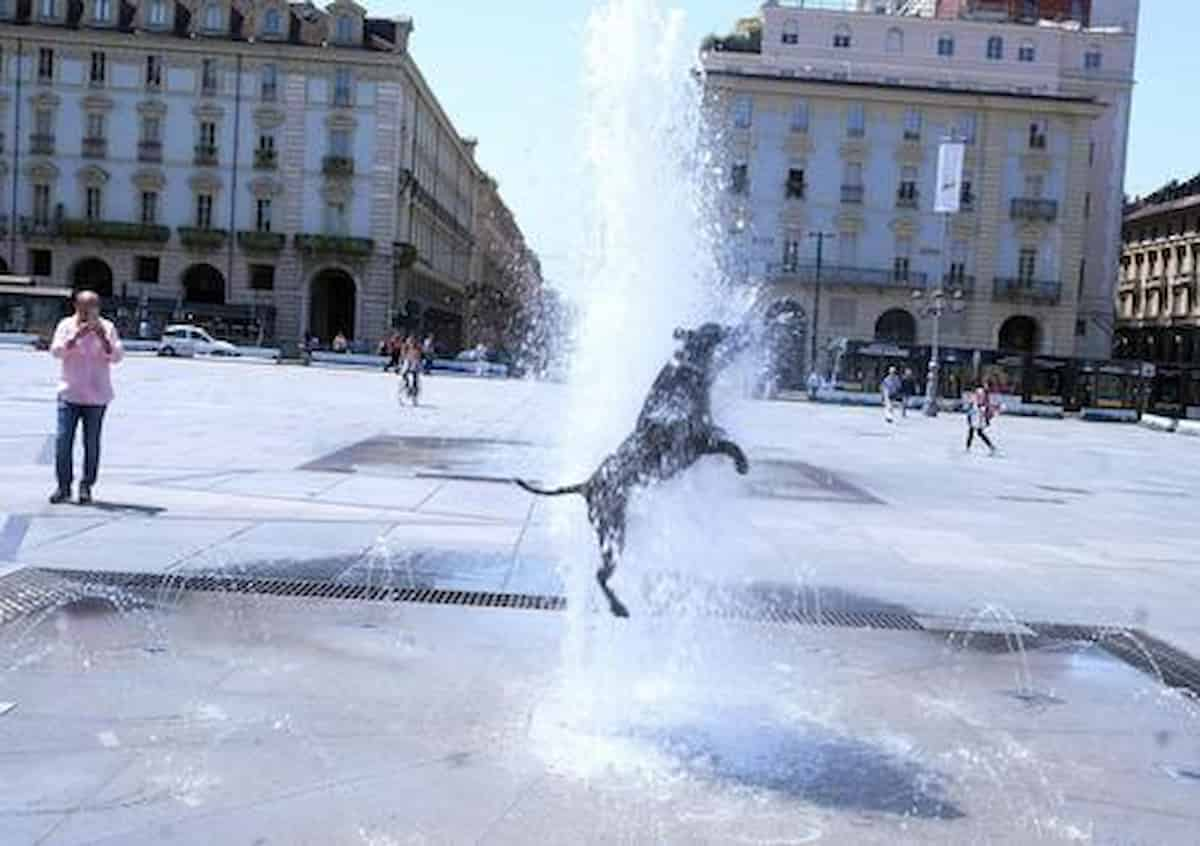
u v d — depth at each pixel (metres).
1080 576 10.09
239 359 61.19
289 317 74.19
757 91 72.62
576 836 4.36
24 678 5.77
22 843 4.07
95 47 72.94
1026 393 59.28
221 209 74.06
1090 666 7.07
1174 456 31.98
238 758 4.92
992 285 73.75
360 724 5.39
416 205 83.00
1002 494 17.33
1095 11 86.06
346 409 27.34
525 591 8.05
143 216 74.19
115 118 73.50
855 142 73.31
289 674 6.05
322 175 73.88
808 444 25.61
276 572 8.29
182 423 20.50
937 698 6.30
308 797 4.57
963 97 73.06
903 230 73.88
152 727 5.22
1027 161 73.69
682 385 6.47
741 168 73.12
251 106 73.44
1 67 73.12
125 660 6.13
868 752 5.43
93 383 10.73
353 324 77.50
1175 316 93.38
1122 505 17.03
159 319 71.56
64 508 10.48
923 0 90.50
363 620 7.15
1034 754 5.50
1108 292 83.56
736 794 4.86
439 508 11.57
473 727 5.44
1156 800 5.01
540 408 30.95
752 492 15.26
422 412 27.52
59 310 59.28
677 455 6.45
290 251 74.00
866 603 8.46
